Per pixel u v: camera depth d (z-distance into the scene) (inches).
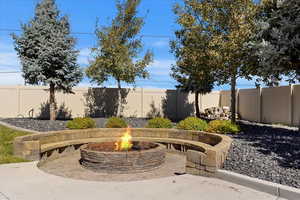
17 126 429.7
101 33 624.7
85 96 700.0
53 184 194.2
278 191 169.5
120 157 256.7
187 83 693.9
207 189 183.0
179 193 176.6
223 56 478.9
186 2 526.6
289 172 200.1
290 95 592.1
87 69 625.0
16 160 257.3
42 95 671.8
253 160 232.8
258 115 695.1
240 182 191.2
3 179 203.8
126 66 626.8
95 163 261.6
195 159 221.3
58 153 330.0
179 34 586.9
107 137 400.2
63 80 553.0
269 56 383.6
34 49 540.1
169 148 382.3
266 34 434.3
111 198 168.1
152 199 166.2
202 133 354.9
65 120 560.7
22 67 536.4
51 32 535.5
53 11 553.3
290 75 490.3
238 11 481.4
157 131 405.1
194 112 806.5
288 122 597.0
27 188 185.2
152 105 757.9
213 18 498.0
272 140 349.1
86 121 417.1
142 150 274.8
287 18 383.9
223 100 836.0
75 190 182.5
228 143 261.4
